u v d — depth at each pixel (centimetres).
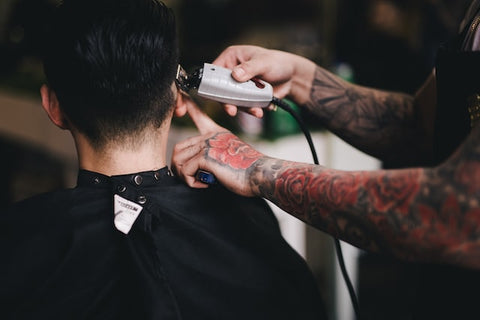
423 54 241
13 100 249
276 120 185
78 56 78
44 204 81
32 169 291
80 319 79
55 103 85
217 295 87
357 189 71
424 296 93
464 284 83
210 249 88
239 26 267
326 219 74
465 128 82
